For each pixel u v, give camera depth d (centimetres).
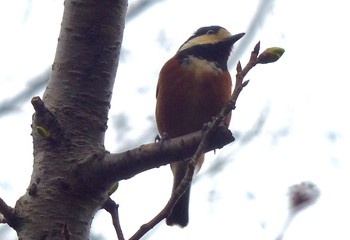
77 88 566
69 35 581
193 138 516
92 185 524
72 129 548
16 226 513
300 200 556
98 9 584
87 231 524
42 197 520
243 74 493
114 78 588
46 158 534
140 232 427
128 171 523
